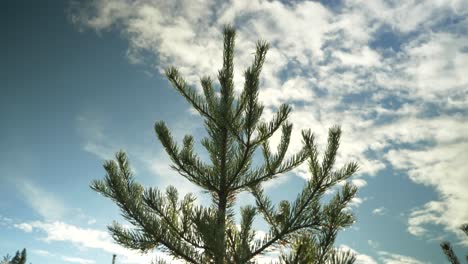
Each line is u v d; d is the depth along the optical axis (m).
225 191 5.37
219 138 5.45
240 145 5.19
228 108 5.05
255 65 5.21
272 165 5.27
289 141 5.34
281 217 4.76
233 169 5.30
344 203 4.32
